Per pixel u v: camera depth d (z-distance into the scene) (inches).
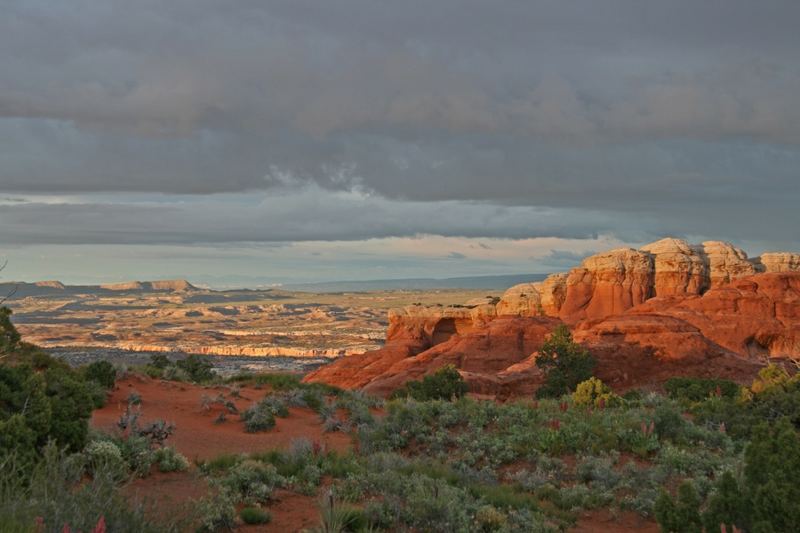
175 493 479.2
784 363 2188.7
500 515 471.5
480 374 1929.1
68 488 334.3
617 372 2087.8
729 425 829.8
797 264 3299.7
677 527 408.5
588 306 3297.2
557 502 560.7
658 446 703.1
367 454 691.4
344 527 426.9
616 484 600.1
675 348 2182.6
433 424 829.2
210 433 791.1
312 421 920.9
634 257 3272.6
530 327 2736.2
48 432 508.1
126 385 1010.1
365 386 2372.0
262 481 521.7
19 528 285.6
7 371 537.0
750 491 391.9
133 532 324.2
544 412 889.5
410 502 464.1
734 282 2773.1
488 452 716.7
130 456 543.2
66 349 6752.0
